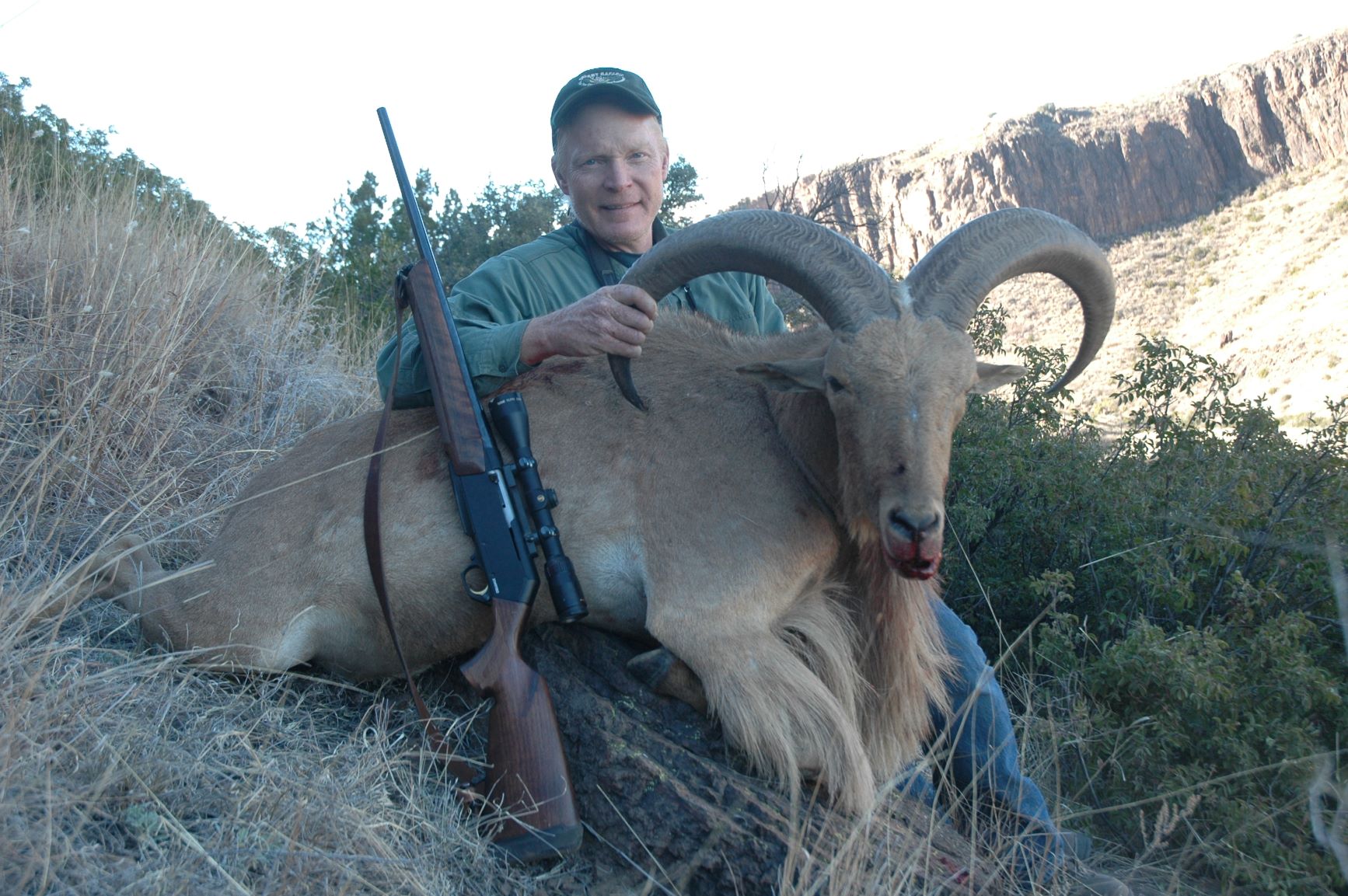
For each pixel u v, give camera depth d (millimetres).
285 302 7879
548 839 3043
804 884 2805
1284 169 96312
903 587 3590
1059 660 4684
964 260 3352
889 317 3244
